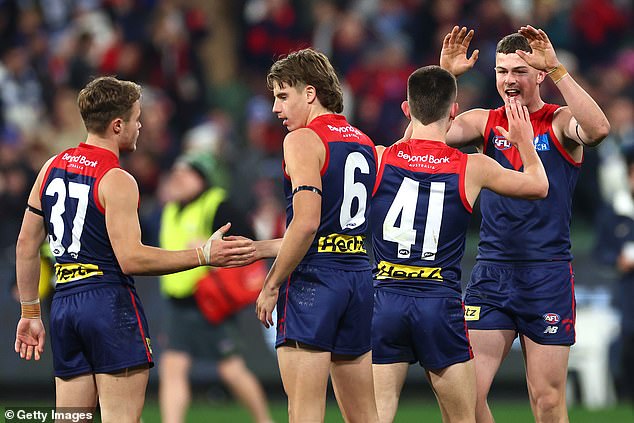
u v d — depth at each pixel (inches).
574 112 884.6
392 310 852.6
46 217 825.5
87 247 805.2
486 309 934.4
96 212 800.9
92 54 2027.6
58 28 2241.6
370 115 2022.6
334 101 842.8
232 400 1665.8
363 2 2320.4
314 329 805.2
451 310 850.8
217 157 1766.7
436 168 845.2
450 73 868.0
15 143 1847.9
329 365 823.7
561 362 922.7
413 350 869.2
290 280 818.8
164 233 1262.3
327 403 1641.2
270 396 1635.1
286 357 815.1
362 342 832.9
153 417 1471.5
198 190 1257.4
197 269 1250.6
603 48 2263.8
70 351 813.9
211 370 1654.8
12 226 1707.7
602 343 1614.2
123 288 812.6
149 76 2066.9
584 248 1652.3
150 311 1608.0
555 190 924.6
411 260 850.1
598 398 1609.3
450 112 866.1
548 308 919.0
